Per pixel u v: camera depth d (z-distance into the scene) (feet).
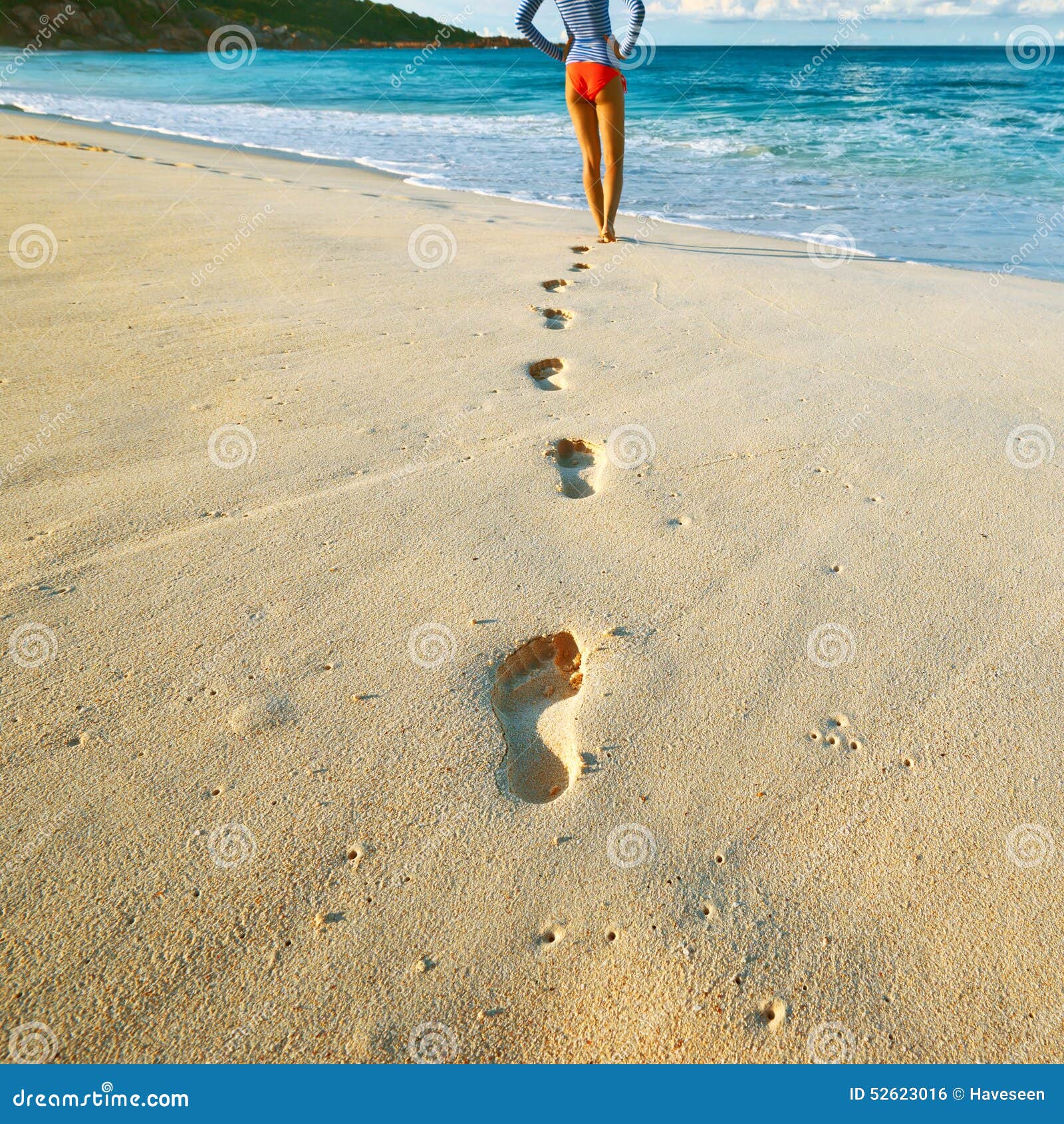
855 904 4.26
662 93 56.08
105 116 44.96
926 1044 3.74
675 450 8.32
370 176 26.71
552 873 4.36
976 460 8.25
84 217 16.47
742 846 4.54
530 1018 3.77
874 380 10.04
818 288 13.82
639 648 5.84
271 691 5.37
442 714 5.28
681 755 5.06
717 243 17.40
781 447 8.42
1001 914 4.23
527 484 7.66
